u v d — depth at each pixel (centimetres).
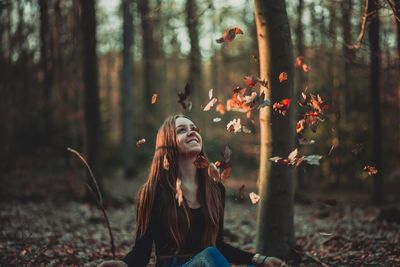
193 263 311
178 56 2622
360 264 515
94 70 1173
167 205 342
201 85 2588
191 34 2056
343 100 1608
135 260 333
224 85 2677
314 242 680
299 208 1173
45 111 1628
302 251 540
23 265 524
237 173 2147
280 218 521
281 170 518
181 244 338
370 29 913
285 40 512
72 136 1700
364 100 1612
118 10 2442
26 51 1512
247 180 2034
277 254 522
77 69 1756
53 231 771
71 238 717
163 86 3259
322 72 1572
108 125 2409
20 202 1108
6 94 1463
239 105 380
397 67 787
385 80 1277
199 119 2727
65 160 1672
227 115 2580
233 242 732
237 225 932
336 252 587
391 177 1484
